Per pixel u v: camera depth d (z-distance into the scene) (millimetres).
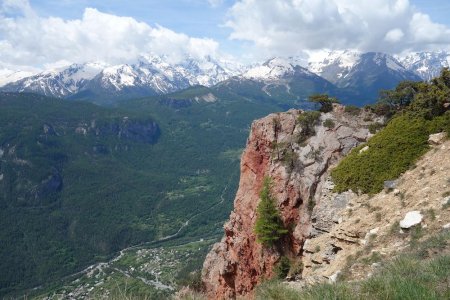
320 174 44844
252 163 51188
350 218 35500
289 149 47625
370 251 28953
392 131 40281
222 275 51125
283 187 45250
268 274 44312
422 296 12648
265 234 44188
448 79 41406
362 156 40688
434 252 21516
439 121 37688
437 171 32188
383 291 13625
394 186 35031
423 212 28250
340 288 14836
